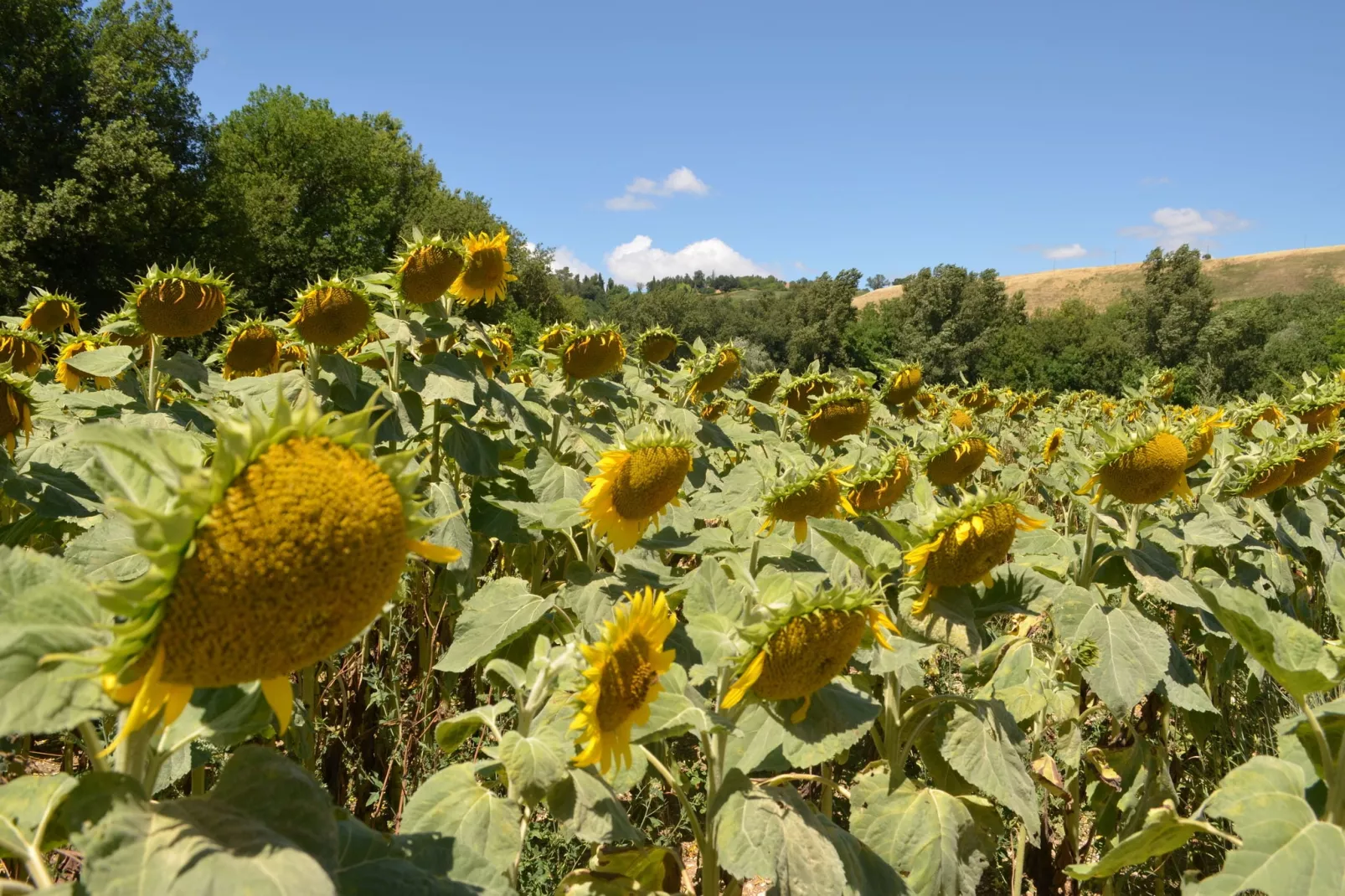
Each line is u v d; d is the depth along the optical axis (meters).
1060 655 3.85
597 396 4.73
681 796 2.55
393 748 3.60
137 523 1.10
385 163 54.88
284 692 1.30
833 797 3.86
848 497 3.47
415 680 4.06
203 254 35.97
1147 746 3.35
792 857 2.26
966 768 2.87
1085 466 3.48
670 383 6.56
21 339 4.57
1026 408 12.05
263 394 3.81
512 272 4.78
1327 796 2.46
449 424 4.51
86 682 1.25
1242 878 2.11
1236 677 4.36
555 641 3.45
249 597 1.14
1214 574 3.71
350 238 47.84
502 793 3.20
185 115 36.88
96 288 31.72
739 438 5.87
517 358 6.62
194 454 1.32
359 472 1.25
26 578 1.37
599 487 3.09
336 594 1.21
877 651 2.75
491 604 3.30
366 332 3.95
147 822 1.27
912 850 2.74
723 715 2.40
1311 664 2.32
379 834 1.74
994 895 3.88
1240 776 2.32
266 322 4.58
